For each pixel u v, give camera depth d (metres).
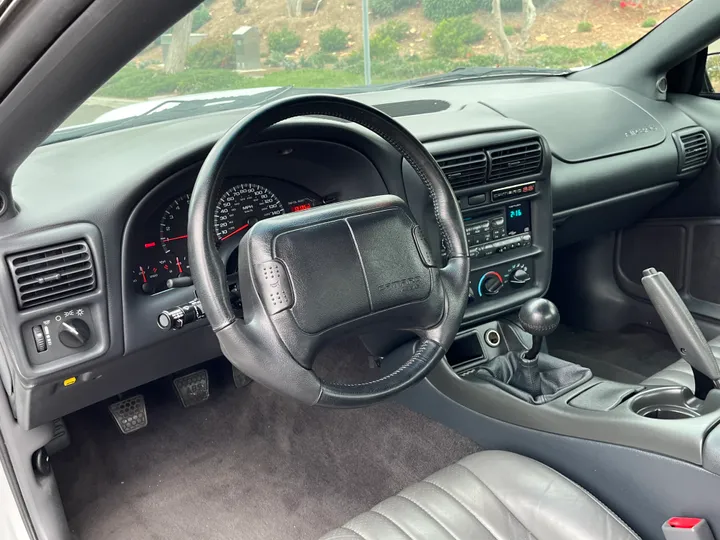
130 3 0.69
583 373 1.64
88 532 1.86
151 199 1.47
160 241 1.56
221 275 1.15
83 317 1.43
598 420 1.42
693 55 2.48
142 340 1.51
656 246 2.55
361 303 1.21
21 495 1.66
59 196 1.41
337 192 1.80
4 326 1.34
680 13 2.38
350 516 1.88
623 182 2.23
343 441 2.14
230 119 1.95
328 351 2.43
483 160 1.80
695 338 1.41
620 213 2.37
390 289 1.24
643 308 2.59
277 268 1.16
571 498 1.32
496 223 1.91
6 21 0.76
